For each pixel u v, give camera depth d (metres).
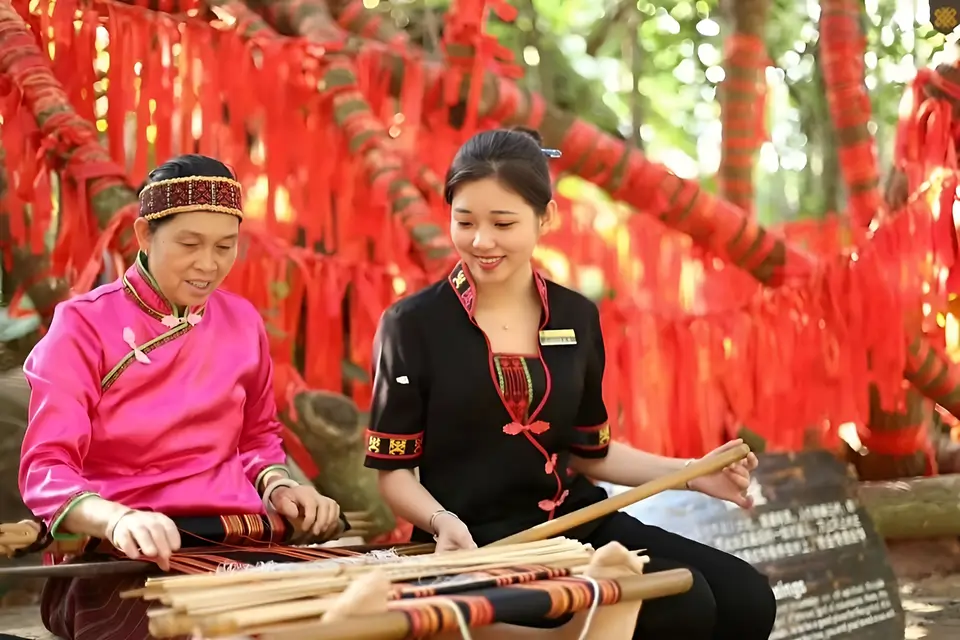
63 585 2.34
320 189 3.74
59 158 3.36
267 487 2.41
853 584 3.56
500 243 2.28
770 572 3.45
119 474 2.28
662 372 4.21
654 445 4.15
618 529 2.44
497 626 1.95
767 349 4.38
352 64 3.83
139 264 2.33
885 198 4.77
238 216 2.28
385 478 2.38
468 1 3.89
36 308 3.81
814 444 4.48
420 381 2.36
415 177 4.00
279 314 3.62
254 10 4.10
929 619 4.00
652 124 8.00
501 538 2.32
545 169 2.33
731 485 2.45
